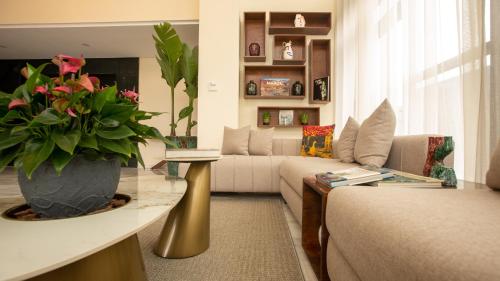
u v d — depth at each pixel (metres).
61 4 3.89
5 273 0.37
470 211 0.56
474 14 1.27
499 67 1.14
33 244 0.47
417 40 1.81
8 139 0.58
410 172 1.40
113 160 0.73
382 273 0.49
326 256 0.91
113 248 0.61
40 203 0.65
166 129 5.25
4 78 5.48
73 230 0.54
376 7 2.53
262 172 2.60
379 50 2.48
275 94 3.76
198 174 1.36
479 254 0.36
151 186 1.05
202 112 3.53
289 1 3.96
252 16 3.84
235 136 3.14
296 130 3.92
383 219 0.54
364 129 1.77
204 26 3.55
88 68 5.36
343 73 3.37
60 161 0.58
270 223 1.82
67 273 0.52
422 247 0.41
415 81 1.82
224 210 2.17
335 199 0.81
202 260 1.25
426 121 1.66
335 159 2.46
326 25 3.87
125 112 0.69
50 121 0.56
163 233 1.33
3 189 1.12
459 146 1.46
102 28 4.01
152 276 1.11
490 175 0.85
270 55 3.90
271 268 1.17
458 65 1.43
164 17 3.86
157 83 5.32
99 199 0.70
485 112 1.19
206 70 3.53
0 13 3.93
